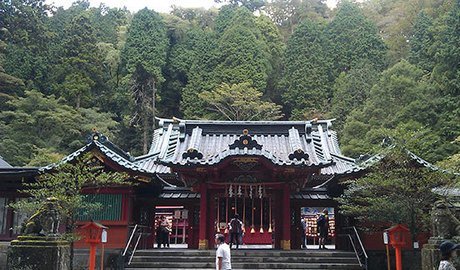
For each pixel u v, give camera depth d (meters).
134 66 57.66
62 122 47.75
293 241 24.86
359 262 20.00
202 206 22.62
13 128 46.38
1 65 52.88
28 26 57.84
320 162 20.95
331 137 29.77
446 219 14.66
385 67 60.59
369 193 18.53
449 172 17.27
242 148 21.62
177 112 63.78
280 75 63.78
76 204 15.90
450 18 46.19
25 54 56.09
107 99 60.44
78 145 48.00
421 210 17.67
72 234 15.37
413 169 17.33
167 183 26.62
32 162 38.47
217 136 26.75
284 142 25.89
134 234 21.55
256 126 26.92
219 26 66.00
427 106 41.16
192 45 65.56
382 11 81.19
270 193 23.41
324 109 55.88
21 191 19.17
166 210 30.70
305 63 60.12
